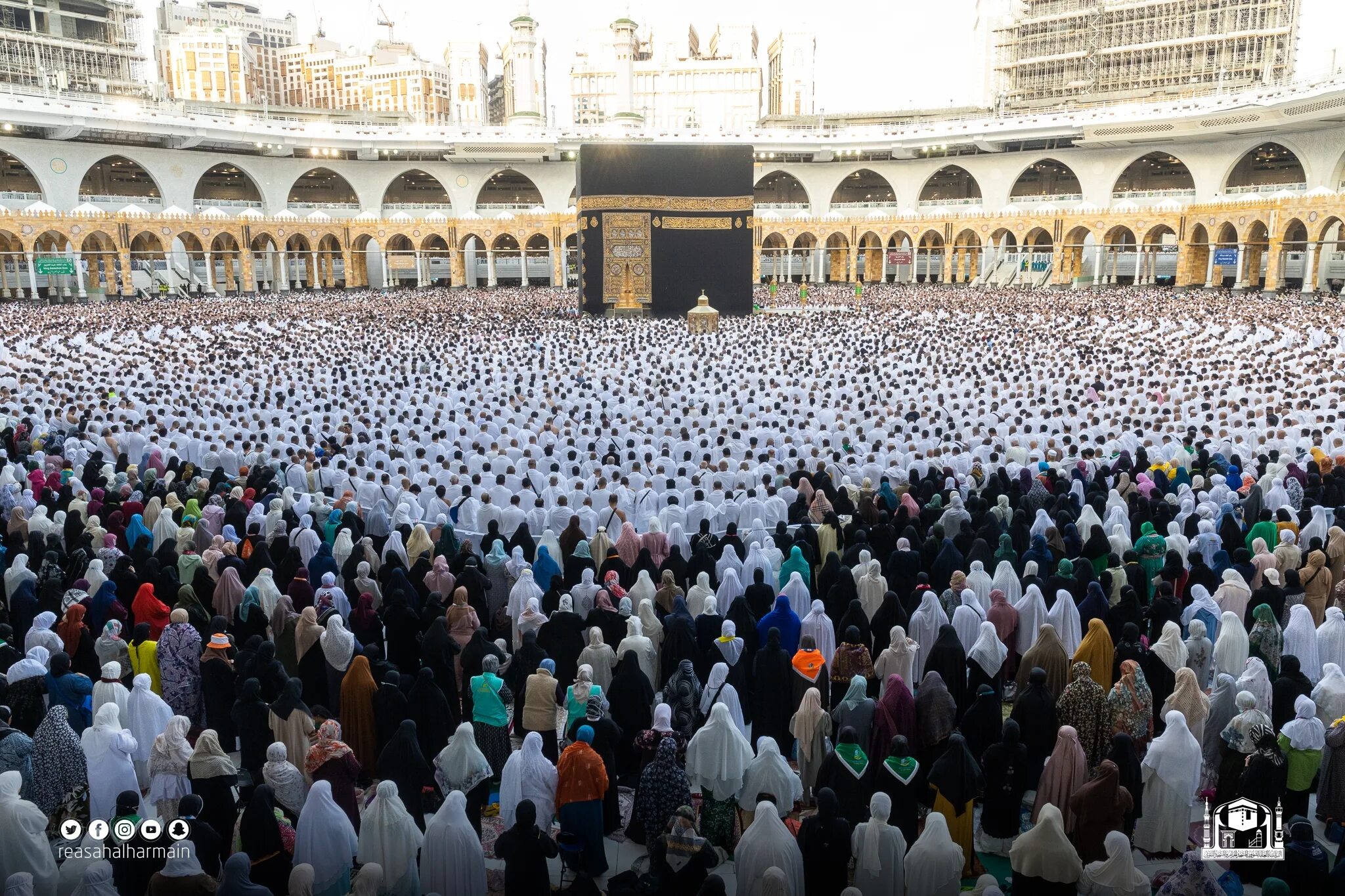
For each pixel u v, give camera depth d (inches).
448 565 398.9
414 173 3115.2
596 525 462.3
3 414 689.6
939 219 2608.3
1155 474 500.7
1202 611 330.3
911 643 306.7
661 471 541.6
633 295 1676.9
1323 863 205.6
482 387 823.7
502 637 365.4
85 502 458.6
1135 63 3078.2
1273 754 246.5
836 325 1389.0
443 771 254.1
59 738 245.9
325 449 590.2
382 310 1748.3
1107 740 270.4
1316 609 363.3
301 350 1068.5
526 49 3201.3
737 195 1672.0
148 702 276.8
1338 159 2005.4
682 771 257.1
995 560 388.8
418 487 479.5
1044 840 214.4
